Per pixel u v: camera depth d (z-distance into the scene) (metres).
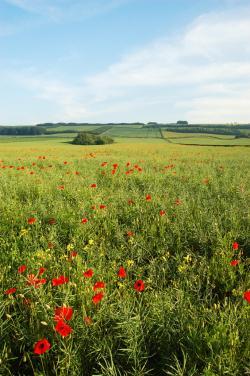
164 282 4.04
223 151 39.25
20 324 3.16
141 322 2.93
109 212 6.77
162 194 8.62
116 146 56.44
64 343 2.76
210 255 5.10
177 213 6.49
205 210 6.77
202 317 3.15
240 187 8.96
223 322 3.06
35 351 2.31
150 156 28.27
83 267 4.08
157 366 2.85
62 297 3.44
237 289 3.91
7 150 41.09
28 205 7.46
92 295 3.38
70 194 8.54
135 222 6.19
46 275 3.99
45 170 14.38
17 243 5.17
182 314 3.10
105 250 5.02
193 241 5.45
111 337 2.96
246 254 5.13
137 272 4.30
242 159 24.22
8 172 13.63
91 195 8.14
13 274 4.18
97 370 2.70
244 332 2.88
